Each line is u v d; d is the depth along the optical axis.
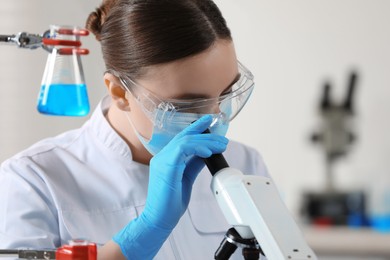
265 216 1.55
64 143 2.24
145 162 2.20
